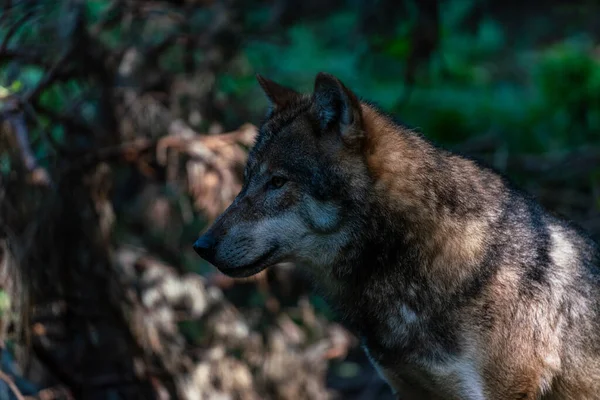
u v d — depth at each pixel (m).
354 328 8.41
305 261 8.08
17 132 10.41
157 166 11.66
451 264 7.71
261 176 7.96
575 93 16.02
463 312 7.70
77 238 10.92
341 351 11.96
